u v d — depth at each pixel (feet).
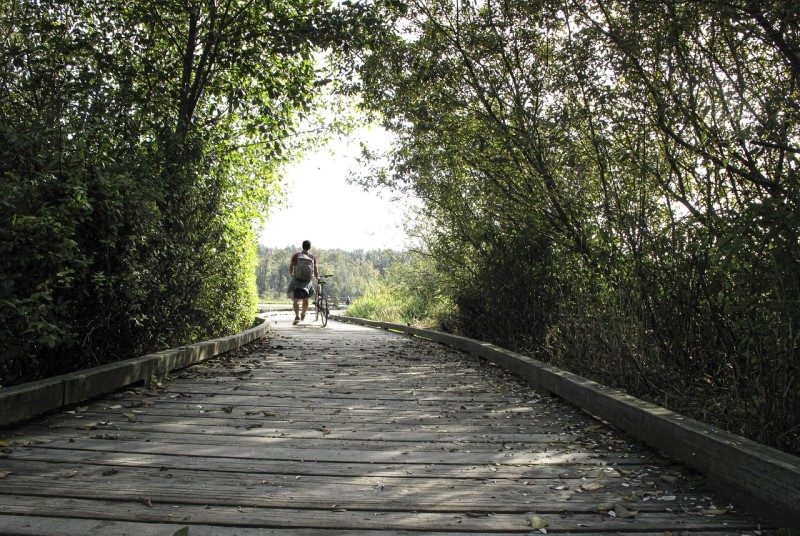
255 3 29.30
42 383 14.74
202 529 8.83
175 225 23.11
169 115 26.43
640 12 14.94
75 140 16.97
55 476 10.88
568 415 17.20
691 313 15.47
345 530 8.93
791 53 13.02
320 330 51.57
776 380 11.21
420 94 25.94
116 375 18.07
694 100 14.40
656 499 10.34
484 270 29.19
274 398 19.16
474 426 15.76
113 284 18.79
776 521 8.92
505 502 10.12
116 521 9.01
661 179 15.64
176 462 11.99
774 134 12.03
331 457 12.66
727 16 13.28
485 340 32.24
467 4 23.65
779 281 10.63
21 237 14.01
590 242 20.62
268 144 31.78
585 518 9.49
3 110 18.40
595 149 18.67
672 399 15.70
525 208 24.48
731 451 10.02
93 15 26.76
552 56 21.95
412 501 10.11
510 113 23.29
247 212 33.99
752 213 10.64
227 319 34.32
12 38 23.12
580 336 20.03
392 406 18.28
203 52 28.53
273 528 8.95
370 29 25.41
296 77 31.12
